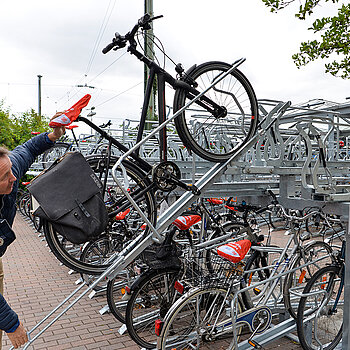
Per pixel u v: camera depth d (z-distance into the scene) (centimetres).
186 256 328
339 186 346
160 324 279
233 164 303
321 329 352
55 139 255
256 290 338
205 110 299
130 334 325
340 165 434
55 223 229
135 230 449
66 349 346
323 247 355
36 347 349
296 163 389
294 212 341
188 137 281
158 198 404
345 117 517
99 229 233
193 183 308
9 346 354
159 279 329
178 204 290
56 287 518
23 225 1062
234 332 288
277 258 359
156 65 279
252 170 336
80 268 278
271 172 348
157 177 266
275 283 326
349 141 779
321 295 343
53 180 233
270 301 356
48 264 638
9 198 219
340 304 343
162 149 282
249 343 305
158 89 280
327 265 349
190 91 279
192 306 298
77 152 246
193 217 347
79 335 373
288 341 355
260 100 354
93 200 236
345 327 303
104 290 478
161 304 327
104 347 349
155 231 266
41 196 229
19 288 514
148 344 334
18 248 762
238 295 302
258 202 475
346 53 378
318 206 333
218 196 430
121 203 274
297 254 333
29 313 427
